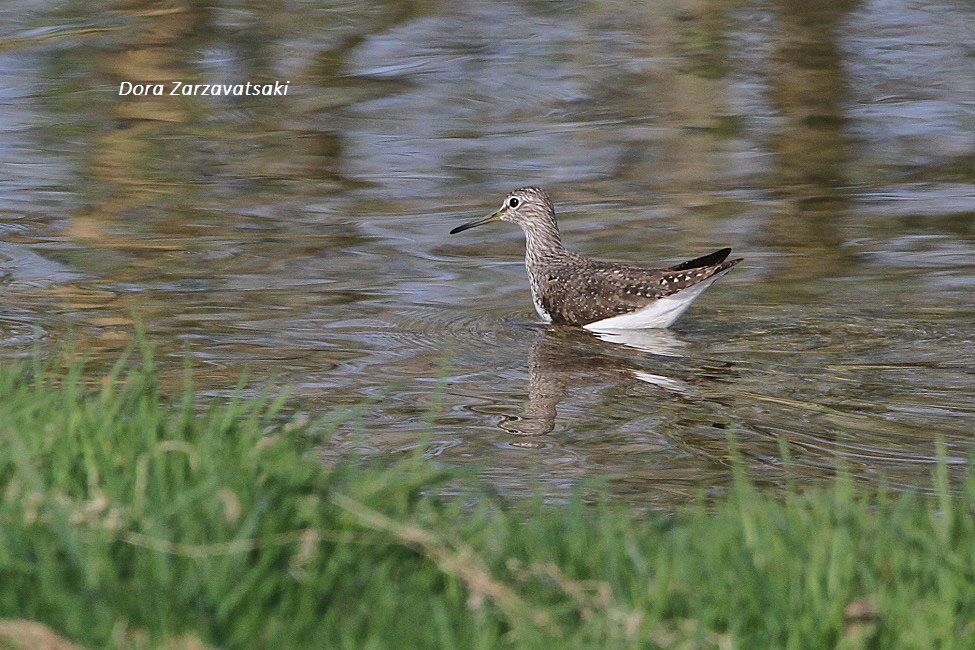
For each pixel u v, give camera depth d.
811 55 27.28
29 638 5.94
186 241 18.09
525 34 28.64
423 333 15.14
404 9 30.03
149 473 7.47
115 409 8.47
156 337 14.52
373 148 22.41
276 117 23.88
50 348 13.99
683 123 23.64
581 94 25.16
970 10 30.33
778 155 21.92
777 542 7.15
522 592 6.87
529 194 16.81
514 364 14.11
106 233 18.33
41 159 21.53
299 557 6.79
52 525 6.76
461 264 17.72
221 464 7.63
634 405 12.75
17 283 16.30
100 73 25.55
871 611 6.57
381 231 18.78
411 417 12.33
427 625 6.46
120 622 6.11
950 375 13.45
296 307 15.82
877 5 30.81
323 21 28.92
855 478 10.78
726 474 10.90
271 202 19.84
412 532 6.87
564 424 12.20
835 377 13.45
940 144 22.36
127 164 21.44
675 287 15.16
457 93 25.14
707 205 19.69
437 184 20.78
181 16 28.53
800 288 16.41
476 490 10.27
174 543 6.79
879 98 24.81
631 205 19.72
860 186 20.41
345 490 7.63
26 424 8.27
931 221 18.81
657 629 6.36
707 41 28.22
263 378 13.30
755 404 12.71
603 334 15.20
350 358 14.14
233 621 6.35
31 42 26.98
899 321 15.17
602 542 7.46
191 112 24.12
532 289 16.25
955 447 11.53
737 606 6.63
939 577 6.85
